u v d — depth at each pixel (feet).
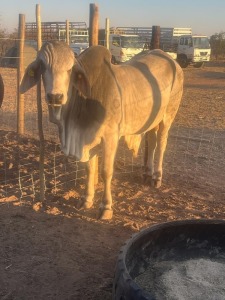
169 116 12.70
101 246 9.21
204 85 40.22
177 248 7.82
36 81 9.23
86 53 9.69
